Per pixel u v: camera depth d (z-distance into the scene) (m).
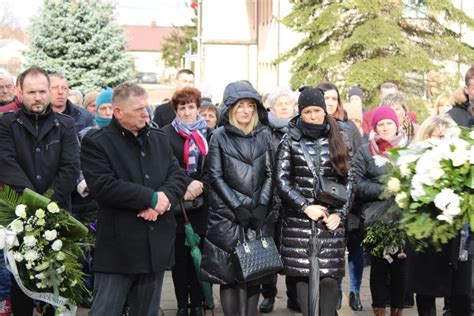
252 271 6.35
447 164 5.04
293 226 6.47
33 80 6.34
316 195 6.38
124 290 5.79
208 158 6.70
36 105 6.34
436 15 23.61
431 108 22.23
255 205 6.59
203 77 46.38
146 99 5.80
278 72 34.72
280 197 6.45
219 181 6.57
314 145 6.47
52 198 6.36
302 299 6.47
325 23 23.06
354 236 7.91
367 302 8.52
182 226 7.50
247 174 6.59
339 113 8.21
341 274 6.47
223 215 6.54
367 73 21.72
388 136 7.13
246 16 45.97
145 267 5.71
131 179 5.74
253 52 45.97
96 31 30.69
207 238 6.61
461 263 6.43
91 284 7.68
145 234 5.73
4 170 6.27
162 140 6.00
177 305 8.03
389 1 22.77
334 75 23.30
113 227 5.72
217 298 8.73
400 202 5.24
